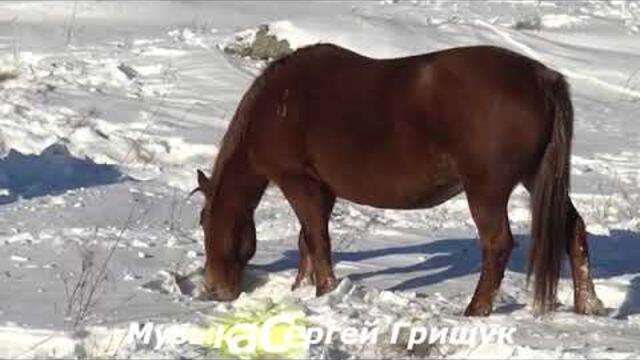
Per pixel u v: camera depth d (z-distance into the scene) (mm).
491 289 8336
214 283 9438
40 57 20406
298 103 8898
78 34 22531
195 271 9719
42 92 18078
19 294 8656
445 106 8242
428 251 10719
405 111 8414
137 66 20172
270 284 9617
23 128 15844
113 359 7164
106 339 7613
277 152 9039
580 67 22109
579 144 16703
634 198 13500
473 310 8359
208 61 20562
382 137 8539
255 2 27094
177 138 15656
